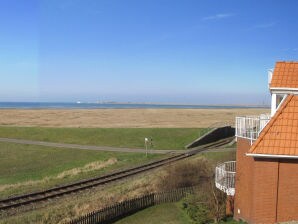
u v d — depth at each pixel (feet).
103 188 117.91
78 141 224.74
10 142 217.56
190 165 138.82
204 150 189.78
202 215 91.20
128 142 220.64
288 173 74.54
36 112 468.75
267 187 74.95
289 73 84.43
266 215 74.95
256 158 75.15
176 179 124.98
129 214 100.78
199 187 115.14
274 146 73.87
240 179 84.02
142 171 143.64
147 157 177.47
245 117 84.79
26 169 158.20
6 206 95.20
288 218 74.69
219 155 170.19
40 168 160.04
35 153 192.54
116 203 101.19
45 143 216.95
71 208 96.17
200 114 473.67
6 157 183.62
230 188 88.79
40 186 121.60
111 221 94.32
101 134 238.27
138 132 241.14
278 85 82.33
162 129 246.88
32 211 93.15
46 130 247.70
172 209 104.88
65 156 185.78
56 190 112.88
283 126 75.87
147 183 126.21
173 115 451.12
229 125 260.42
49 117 400.06
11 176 143.84
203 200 100.73
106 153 190.19
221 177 92.99
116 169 149.48
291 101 78.95
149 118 403.34
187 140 220.23
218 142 215.72
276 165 74.59
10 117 388.57
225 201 92.63
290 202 74.64
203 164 141.08
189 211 97.55
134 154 185.88
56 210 93.20
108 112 496.23
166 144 214.48
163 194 111.55
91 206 99.25
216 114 476.54
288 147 73.56
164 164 154.20
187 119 388.57
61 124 321.11
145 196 107.04
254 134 80.12
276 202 74.74
